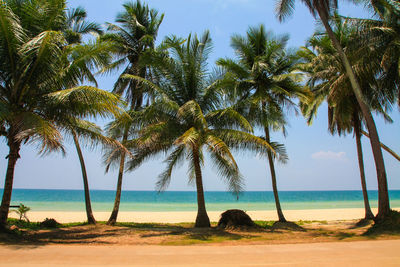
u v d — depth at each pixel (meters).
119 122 12.33
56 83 10.16
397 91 12.73
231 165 12.40
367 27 11.78
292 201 56.41
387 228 9.92
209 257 6.21
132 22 16.16
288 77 15.42
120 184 14.96
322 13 11.84
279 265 5.45
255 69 15.26
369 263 5.53
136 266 5.41
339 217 21.62
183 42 14.02
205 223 12.95
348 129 17.39
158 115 12.47
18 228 11.47
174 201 54.53
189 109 11.88
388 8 11.10
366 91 13.52
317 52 17.50
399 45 11.15
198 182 13.42
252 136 11.55
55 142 9.28
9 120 9.27
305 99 14.80
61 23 11.22
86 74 11.47
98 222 15.27
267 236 10.02
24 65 9.42
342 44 15.55
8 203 9.67
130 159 13.44
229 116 12.59
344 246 7.39
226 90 14.20
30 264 5.51
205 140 11.67
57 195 74.38
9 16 8.86
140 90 14.30
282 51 16.08
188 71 13.31
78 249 7.18
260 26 16.61
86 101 9.60
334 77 14.53
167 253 6.68
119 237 9.95
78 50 9.99
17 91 9.70
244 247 7.48
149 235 10.38
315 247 7.31
